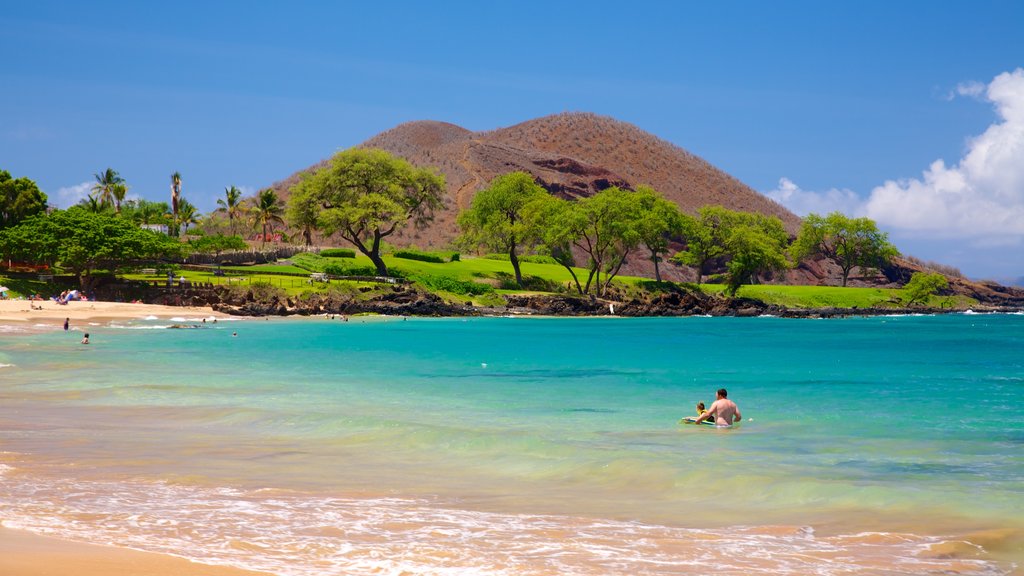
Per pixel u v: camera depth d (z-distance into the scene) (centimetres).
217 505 1310
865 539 1162
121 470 1600
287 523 1204
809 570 1012
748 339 7706
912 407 2794
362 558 1027
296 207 13612
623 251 14650
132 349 5209
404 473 1644
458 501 1402
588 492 1489
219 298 10506
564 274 16025
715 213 17325
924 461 1769
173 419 2323
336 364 4409
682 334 8475
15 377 3444
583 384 3553
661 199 16312
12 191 12388
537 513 1319
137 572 897
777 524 1255
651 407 2764
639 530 1210
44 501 1298
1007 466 1711
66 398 2769
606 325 10312
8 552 955
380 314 11125
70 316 8394
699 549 1104
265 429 2161
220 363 4334
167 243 11219
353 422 2202
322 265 13738
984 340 7806
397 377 3769
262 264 13762
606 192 13938
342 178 13425
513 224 14512
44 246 10200
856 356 5525
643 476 1602
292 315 10462
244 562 981
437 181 14062
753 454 1850
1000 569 1020
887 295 18075
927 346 6812
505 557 1048
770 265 17300
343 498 1402
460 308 11881
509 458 1786
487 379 3738
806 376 4028
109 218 11075
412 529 1189
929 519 1277
